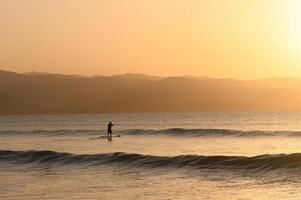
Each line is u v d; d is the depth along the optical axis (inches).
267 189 1423.5
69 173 1875.0
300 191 1376.7
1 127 7711.6
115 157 2183.8
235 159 1898.4
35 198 1369.3
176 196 1354.6
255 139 3907.5
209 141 3737.7
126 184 1576.0
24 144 3732.8
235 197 1325.0
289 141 3639.3
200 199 1310.3
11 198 1379.2
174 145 3346.5
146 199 1325.0
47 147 3351.4
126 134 4788.4
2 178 1775.3
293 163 1734.7
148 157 2098.9
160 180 1648.6
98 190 1472.7
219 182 1577.3
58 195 1405.0
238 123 7780.5
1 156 2498.8
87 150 2999.5
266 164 1786.4
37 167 2102.6
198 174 1759.4
